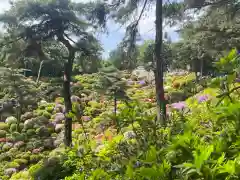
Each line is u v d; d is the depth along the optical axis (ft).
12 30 33.86
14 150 47.42
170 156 3.12
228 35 45.93
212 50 49.29
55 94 67.15
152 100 59.41
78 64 39.14
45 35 34.78
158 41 31.24
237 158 2.84
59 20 33.71
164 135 4.33
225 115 3.14
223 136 3.19
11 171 40.55
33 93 57.88
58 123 57.16
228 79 3.39
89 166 5.74
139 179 3.38
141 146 4.41
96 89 50.57
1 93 64.28
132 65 35.86
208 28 47.16
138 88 71.77
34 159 43.93
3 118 59.93
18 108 57.77
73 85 71.61
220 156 2.97
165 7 33.96
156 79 30.04
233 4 35.73
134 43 33.78
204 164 2.73
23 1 33.63
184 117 4.80
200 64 61.57
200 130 3.81
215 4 35.58
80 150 6.23
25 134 52.49
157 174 2.99
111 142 5.41
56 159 24.03
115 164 4.40
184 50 58.70
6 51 35.47
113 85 46.50
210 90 3.70
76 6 34.12
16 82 55.57
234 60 3.43
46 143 48.60
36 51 35.27
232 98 3.36
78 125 52.03
